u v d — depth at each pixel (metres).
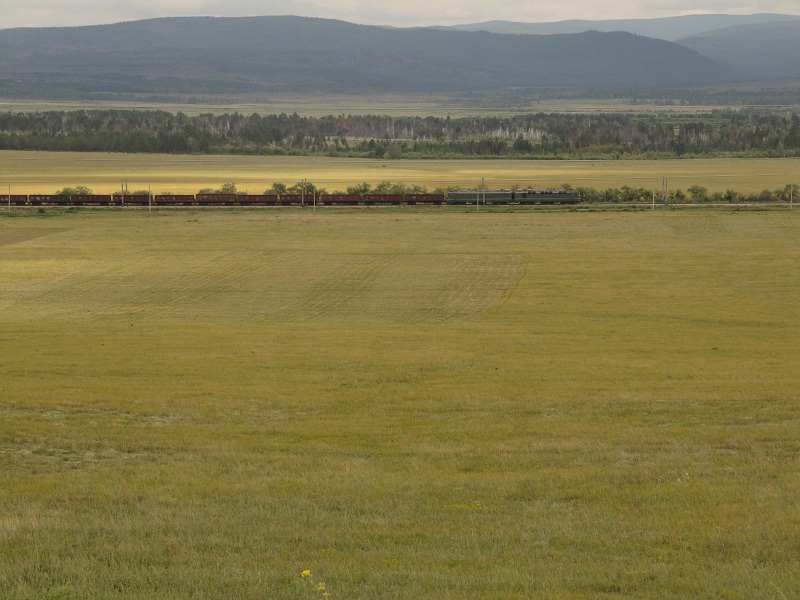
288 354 63.12
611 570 21.91
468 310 92.62
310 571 22.02
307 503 28.14
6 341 69.25
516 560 22.86
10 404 43.91
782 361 60.88
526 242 139.62
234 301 98.69
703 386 49.94
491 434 38.81
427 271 115.38
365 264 120.25
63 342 68.81
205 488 29.78
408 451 35.75
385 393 48.84
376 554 23.38
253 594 20.44
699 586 20.83
